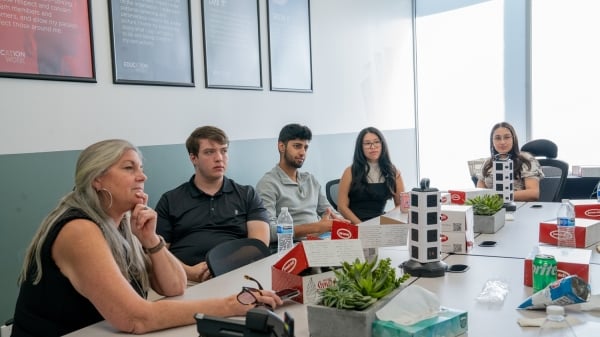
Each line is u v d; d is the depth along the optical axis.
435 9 5.54
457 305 1.39
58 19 2.37
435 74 5.64
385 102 5.20
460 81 5.46
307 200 3.15
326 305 1.18
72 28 2.44
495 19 5.13
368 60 4.91
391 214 2.99
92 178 1.41
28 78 2.25
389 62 5.24
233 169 3.40
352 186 3.36
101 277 1.27
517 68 5.02
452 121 5.58
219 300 1.36
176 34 2.99
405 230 1.78
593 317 1.25
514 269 1.73
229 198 2.62
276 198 3.04
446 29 5.50
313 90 4.19
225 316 1.33
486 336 1.17
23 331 1.37
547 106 4.95
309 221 3.10
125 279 1.35
